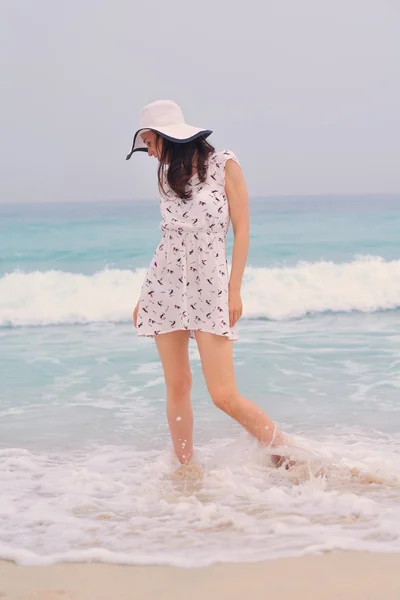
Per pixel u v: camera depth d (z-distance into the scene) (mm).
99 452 4012
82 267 14203
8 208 26906
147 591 2252
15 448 4074
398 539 2621
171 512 3035
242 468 3576
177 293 3480
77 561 2500
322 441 4082
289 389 5332
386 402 4949
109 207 26062
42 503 3145
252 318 9336
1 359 6695
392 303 10000
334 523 2830
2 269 14055
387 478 3385
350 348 6934
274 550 2555
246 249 3520
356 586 2227
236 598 2178
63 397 5254
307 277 10445
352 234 18516
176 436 3670
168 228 3484
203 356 3510
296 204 28891
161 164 3492
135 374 5980
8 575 2398
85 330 8617
